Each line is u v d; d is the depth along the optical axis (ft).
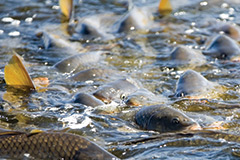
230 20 82.64
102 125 41.91
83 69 59.26
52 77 56.08
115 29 79.41
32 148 32.55
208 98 47.73
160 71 59.36
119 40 73.26
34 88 50.93
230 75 56.65
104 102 47.21
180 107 45.85
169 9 87.20
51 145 32.30
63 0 81.56
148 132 40.16
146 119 41.29
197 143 36.65
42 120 43.16
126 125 41.93
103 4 94.12
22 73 50.11
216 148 35.70
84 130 40.83
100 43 71.77
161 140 37.58
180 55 62.95
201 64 60.75
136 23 79.05
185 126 38.75
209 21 82.02
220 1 93.56
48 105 46.78
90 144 31.96
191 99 47.29
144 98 47.62
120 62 62.80
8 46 69.97
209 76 56.44
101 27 80.79
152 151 35.96
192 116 43.09
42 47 69.92
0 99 47.93
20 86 51.26
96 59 62.59
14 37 74.79
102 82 54.29
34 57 65.10
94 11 89.45
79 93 48.01
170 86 53.88
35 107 46.32
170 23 81.87
